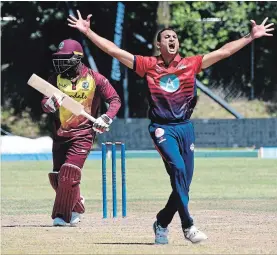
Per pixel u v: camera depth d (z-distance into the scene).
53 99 37.28
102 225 42.06
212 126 108.69
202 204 52.59
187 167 33.53
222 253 31.42
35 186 68.25
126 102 127.69
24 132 134.00
